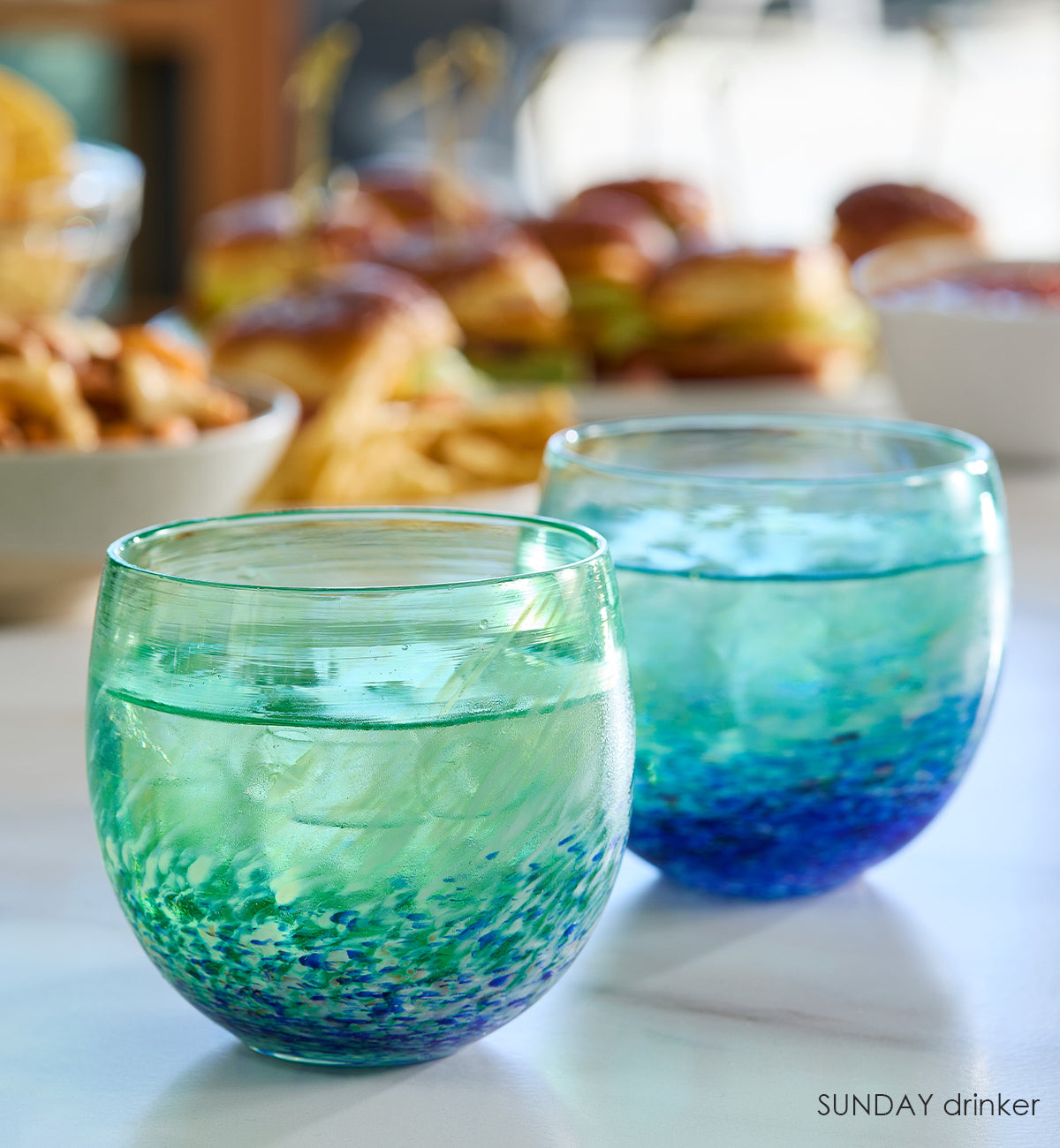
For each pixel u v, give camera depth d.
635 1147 0.53
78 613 0.82
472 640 0.51
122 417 0.81
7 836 0.65
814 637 0.58
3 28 2.28
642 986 0.58
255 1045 0.55
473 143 2.45
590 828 0.53
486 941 0.52
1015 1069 0.55
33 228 1.11
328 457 0.88
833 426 0.63
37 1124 0.54
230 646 0.51
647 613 0.58
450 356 1.07
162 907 0.52
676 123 2.99
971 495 0.59
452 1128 0.53
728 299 1.17
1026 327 1.01
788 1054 0.56
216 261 1.34
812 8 2.55
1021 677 0.77
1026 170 3.02
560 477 0.61
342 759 0.51
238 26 2.38
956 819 0.67
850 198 1.38
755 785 0.58
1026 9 2.85
